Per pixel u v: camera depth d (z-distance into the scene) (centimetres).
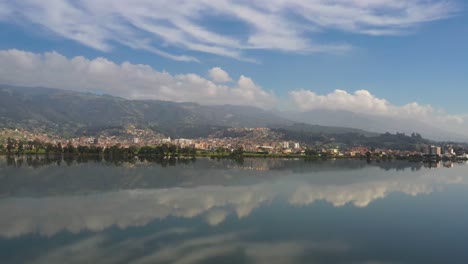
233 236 10025
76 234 9912
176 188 17975
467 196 17650
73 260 8075
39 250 8662
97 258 8200
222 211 12938
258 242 9569
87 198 14900
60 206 13275
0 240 9356
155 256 8375
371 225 11600
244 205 14100
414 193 18425
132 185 18675
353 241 9875
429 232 10919
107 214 12100
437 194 18262
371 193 18062
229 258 8412
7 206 13200
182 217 11938
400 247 9494
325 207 14162
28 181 19512
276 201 15088
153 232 10200
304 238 10025
